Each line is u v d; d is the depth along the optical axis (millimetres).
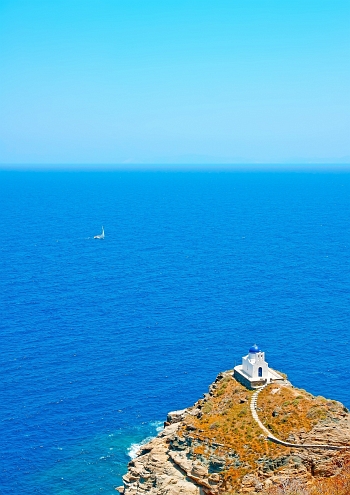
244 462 78062
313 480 76188
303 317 195125
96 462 116688
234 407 89062
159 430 127000
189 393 142125
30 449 120250
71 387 143875
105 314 197250
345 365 156250
